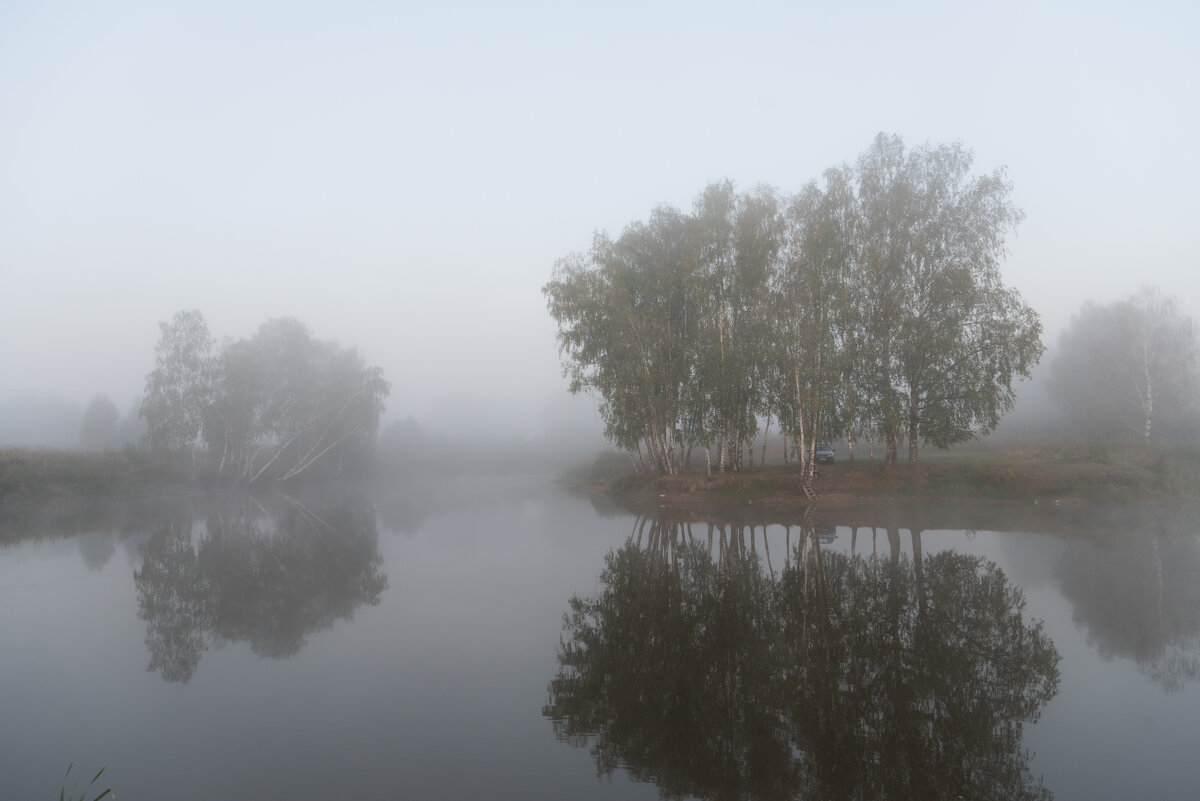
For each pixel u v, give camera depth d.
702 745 8.19
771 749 8.02
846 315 32.94
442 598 16.50
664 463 42.91
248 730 8.96
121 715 9.59
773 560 20.19
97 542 28.09
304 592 17.66
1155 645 11.55
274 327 65.06
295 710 9.64
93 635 14.02
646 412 38.84
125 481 52.44
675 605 15.26
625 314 37.03
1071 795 6.73
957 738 8.20
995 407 32.53
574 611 14.98
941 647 11.68
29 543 28.22
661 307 38.56
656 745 8.22
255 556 23.64
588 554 22.47
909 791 6.93
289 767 7.80
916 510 30.09
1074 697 9.40
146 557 24.03
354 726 9.01
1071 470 33.31
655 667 11.09
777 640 12.35
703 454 56.09
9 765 8.07
